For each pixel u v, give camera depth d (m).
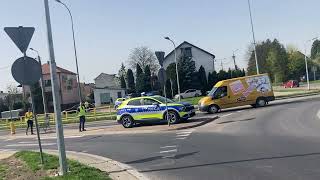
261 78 34.94
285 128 18.55
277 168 10.20
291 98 45.59
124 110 26.94
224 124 23.02
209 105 34.34
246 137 16.67
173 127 23.09
